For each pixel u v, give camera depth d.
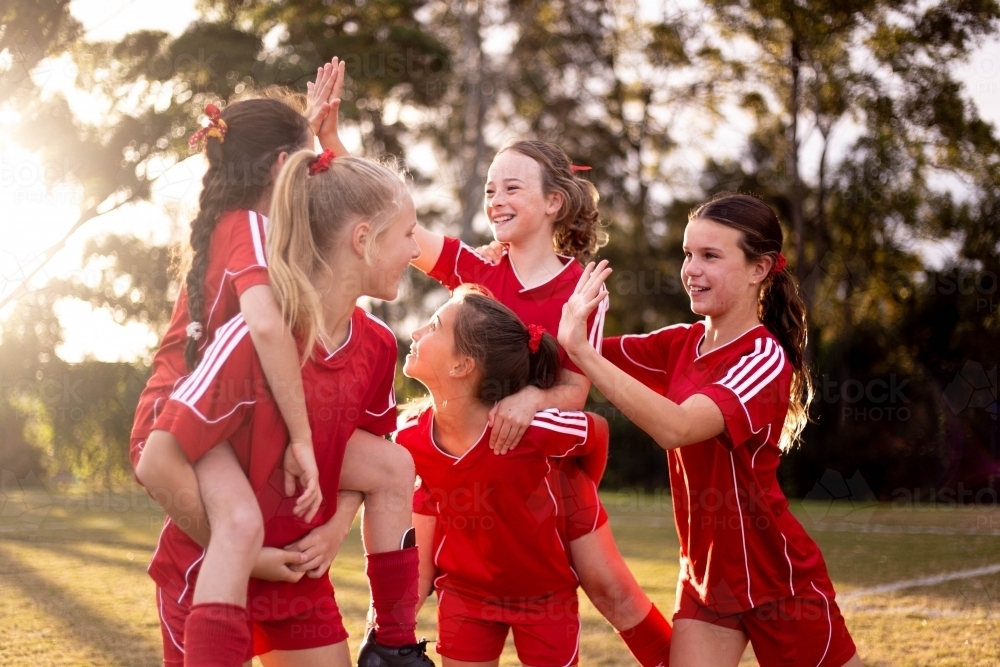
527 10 20.02
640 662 2.67
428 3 20.00
